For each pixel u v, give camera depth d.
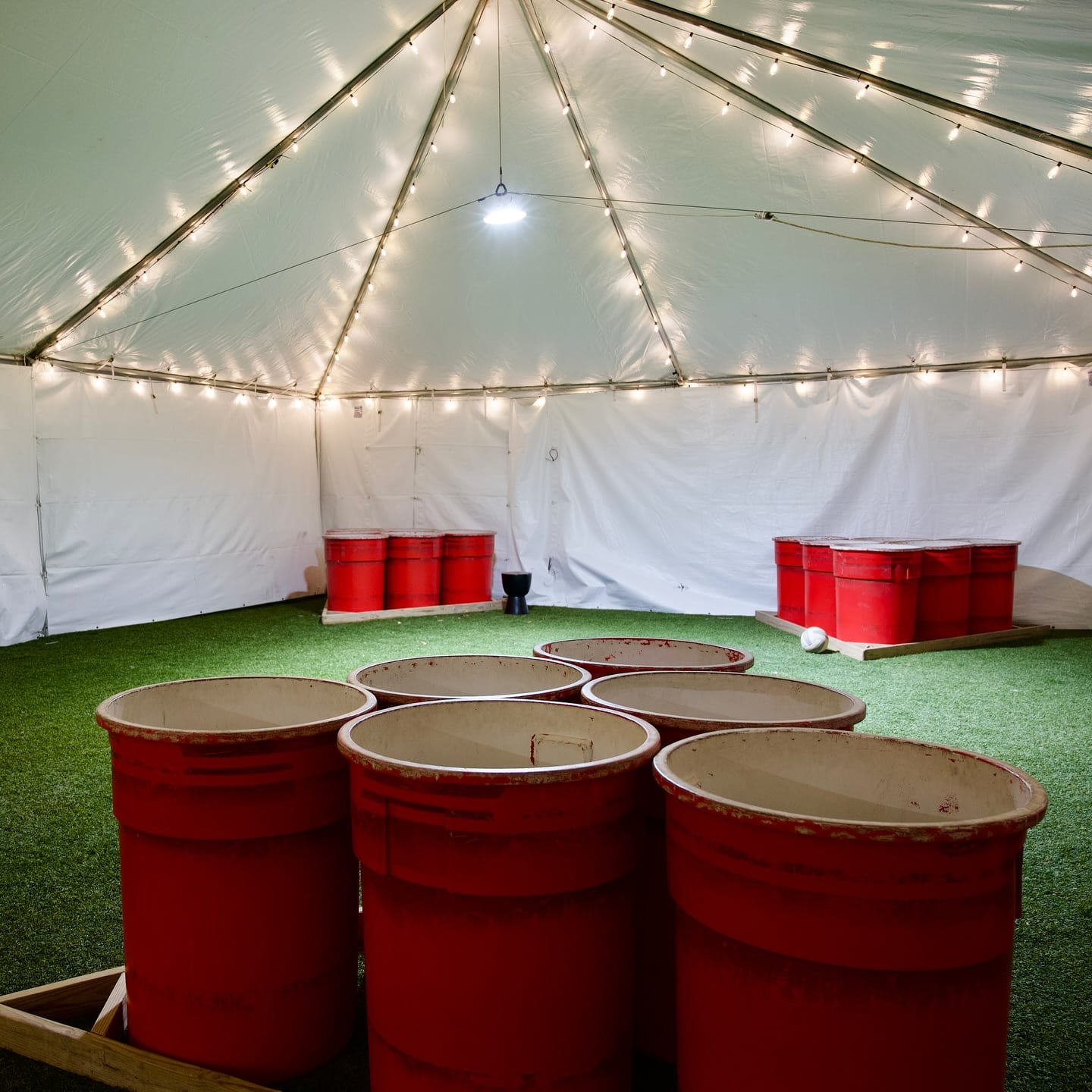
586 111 5.10
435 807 1.15
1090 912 2.15
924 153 4.67
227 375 7.63
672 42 4.33
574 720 1.51
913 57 3.74
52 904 2.17
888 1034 0.95
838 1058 0.96
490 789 1.12
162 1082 1.45
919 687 4.61
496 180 5.76
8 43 3.41
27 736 3.65
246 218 5.48
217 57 3.93
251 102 4.37
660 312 7.00
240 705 1.83
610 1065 1.25
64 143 4.12
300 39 4.04
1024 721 3.91
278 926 1.45
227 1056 1.45
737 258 6.18
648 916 1.47
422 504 8.66
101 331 6.18
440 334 7.63
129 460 6.93
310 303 6.97
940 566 5.78
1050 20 3.08
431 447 8.59
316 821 1.46
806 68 4.19
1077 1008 1.75
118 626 6.83
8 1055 1.57
